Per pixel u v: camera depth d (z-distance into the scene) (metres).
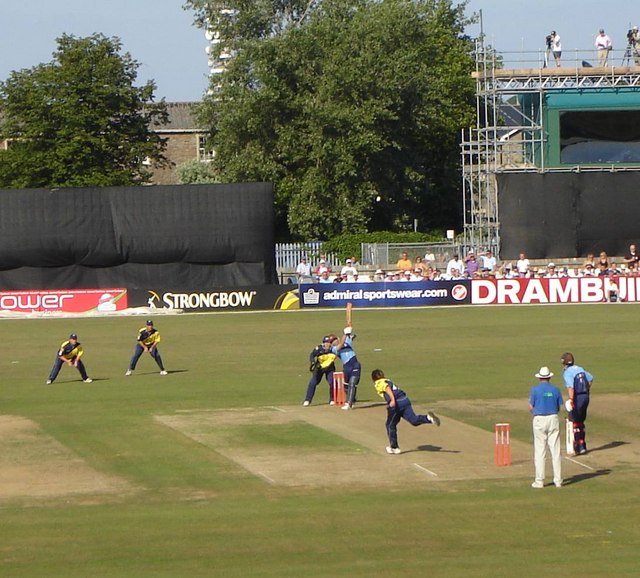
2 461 36.03
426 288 91.50
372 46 115.88
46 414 44.28
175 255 93.69
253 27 132.12
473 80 130.12
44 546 26.72
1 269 92.69
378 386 35.97
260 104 113.81
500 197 98.19
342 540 26.94
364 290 91.44
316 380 45.12
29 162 117.62
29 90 119.94
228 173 116.94
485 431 39.81
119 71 122.50
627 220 98.00
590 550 26.00
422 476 33.31
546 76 101.38
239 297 91.25
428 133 123.38
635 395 46.88
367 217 114.75
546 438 31.88
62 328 79.25
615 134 100.50
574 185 97.94
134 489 32.25
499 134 118.56
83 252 92.81
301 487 32.19
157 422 41.97
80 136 117.69
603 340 65.69
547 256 98.12
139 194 93.50
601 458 35.78
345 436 38.84
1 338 73.38
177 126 152.62
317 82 115.88
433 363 57.34
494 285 91.50
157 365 58.72
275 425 40.94
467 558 25.45
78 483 33.06
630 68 100.88
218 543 26.78
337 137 113.12
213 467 34.72
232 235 93.88
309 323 79.44
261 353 62.84
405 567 24.80
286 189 115.44
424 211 129.50
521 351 61.50
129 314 89.81
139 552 26.16
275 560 25.42
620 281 91.00
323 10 123.56
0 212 92.06
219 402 46.38
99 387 51.38
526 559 25.33
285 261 103.94
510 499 30.62
